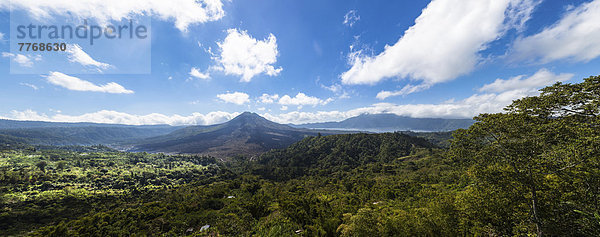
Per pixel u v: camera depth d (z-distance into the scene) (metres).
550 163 11.05
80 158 196.75
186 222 41.19
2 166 142.38
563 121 11.59
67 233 44.56
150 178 140.38
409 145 139.62
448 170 71.94
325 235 25.61
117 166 179.25
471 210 15.48
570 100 11.49
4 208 77.12
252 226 33.50
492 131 13.42
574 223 11.53
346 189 74.12
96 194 100.88
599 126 10.66
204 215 43.66
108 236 40.69
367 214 19.27
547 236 11.80
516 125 12.27
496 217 14.09
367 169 110.06
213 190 80.81
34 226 68.00
